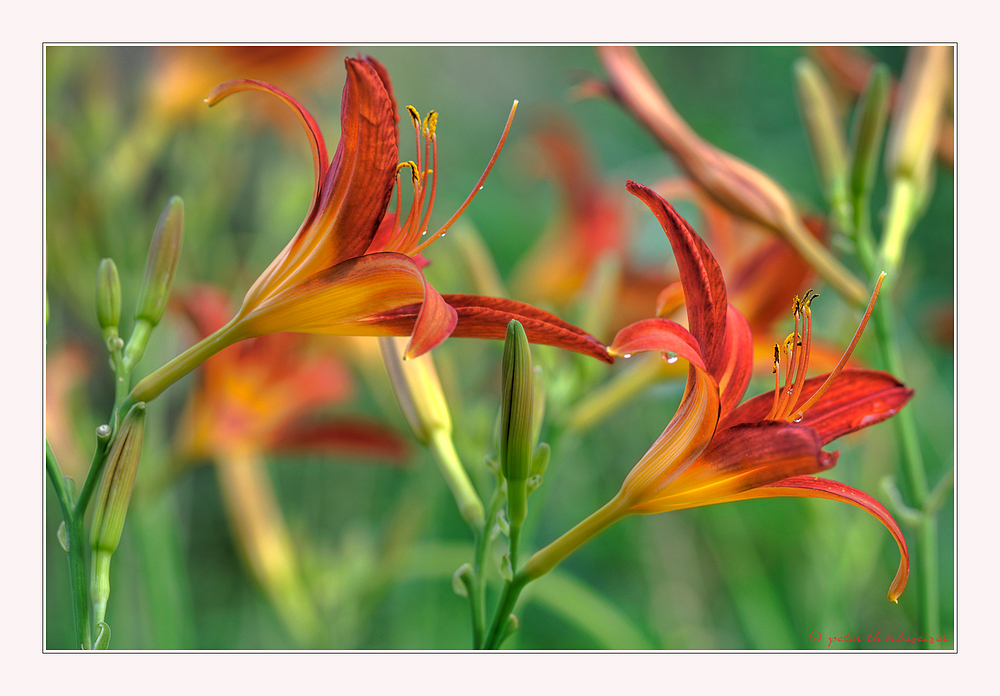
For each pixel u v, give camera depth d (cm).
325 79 137
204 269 131
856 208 95
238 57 115
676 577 132
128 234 112
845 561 106
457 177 198
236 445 103
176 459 103
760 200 95
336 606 110
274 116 128
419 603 131
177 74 114
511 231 179
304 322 85
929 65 96
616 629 105
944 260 169
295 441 103
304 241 85
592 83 99
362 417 104
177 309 101
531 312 85
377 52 204
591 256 114
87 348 113
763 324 97
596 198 115
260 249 133
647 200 83
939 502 93
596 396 98
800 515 124
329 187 84
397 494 150
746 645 136
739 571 124
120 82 127
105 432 85
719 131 190
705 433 84
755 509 136
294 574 107
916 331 153
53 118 109
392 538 107
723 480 84
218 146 124
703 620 135
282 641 129
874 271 95
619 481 143
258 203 154
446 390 102
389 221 86
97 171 110
